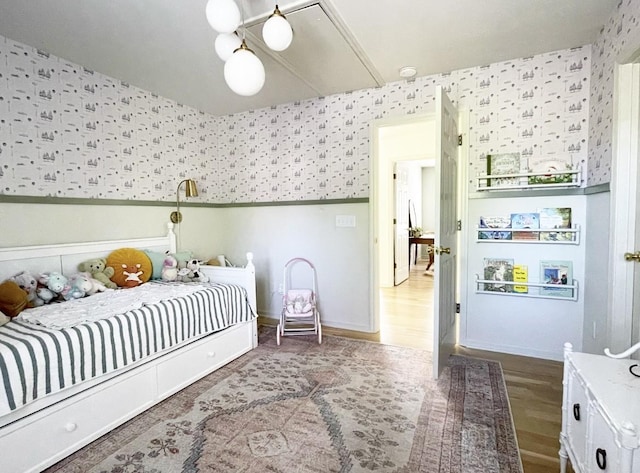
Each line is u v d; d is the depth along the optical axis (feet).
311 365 8.28
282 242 12.19
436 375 7.47
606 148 6.86
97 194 9.14
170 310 6.97
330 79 9.65
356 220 10.86
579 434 4.03
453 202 8.70
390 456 5.11
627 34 5.90
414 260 25.22
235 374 7.84
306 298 10.63
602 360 4.32
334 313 11.37
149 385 6.48
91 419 5.53
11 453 4.61
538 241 8.54
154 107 10.68
